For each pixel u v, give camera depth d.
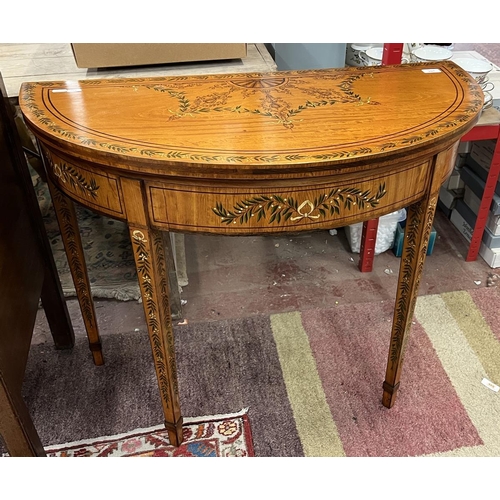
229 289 1.67
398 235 1.75
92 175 0.88
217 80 1.12
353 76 1.13
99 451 1.19
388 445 1.19
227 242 1.89
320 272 1.74
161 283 0.98
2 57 1.53
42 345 1.49
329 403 1.29
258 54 1.55
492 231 1.71
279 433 1.22
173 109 0.97
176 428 1.17
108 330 1.54
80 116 0.94
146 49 1.36
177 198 0.84
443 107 0.97
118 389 1.35
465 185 1.83
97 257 1.65
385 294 1.64
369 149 0.81
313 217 0.86
